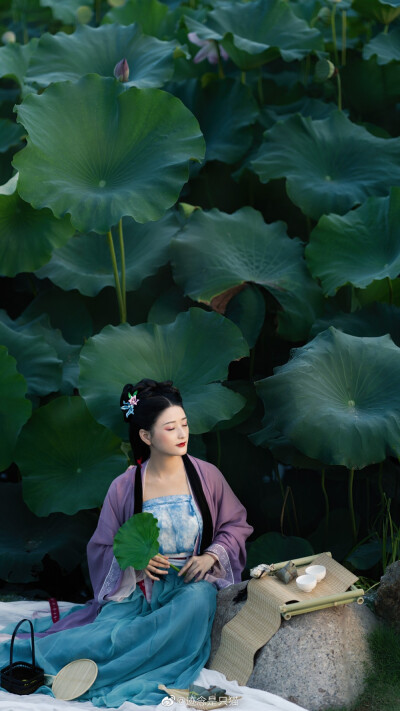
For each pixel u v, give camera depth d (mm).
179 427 3258
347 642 3025
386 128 6297
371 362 3932
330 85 6051
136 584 3291
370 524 4559
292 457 4270
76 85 4281
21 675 3072
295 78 6391
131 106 4246
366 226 4680
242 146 5434
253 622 3109
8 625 3482
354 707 2900
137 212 3998
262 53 5344
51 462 4324
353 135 5285
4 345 4523
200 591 3195
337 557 4305
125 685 2988
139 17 6590
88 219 4020
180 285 4676
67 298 5109
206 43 5770
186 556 3307
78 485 4262
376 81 5871
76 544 4391
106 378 4004
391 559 4141
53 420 4312
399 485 4582
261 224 4969
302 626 3023
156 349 4168
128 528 3139
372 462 3609
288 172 5078
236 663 3064
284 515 4738
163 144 4195
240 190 5715
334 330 4031
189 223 4855
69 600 4293
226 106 5598
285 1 6180
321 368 3867
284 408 3725
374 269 4559
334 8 5895
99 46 5453
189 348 4184
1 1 7035
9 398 4180
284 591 3098
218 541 3340
